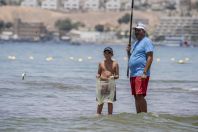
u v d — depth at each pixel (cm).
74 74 10000
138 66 4328
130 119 4194
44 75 9375
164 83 8231
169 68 13588
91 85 7412
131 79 4366
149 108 5222
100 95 4541
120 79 8644
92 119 4241
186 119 4459
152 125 4034
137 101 4372
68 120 4197
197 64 16475
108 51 4519
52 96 5938
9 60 15975
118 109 5069
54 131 3762
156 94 6462
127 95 6262
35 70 11012
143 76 4306
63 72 10594
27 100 5528
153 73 11162
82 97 5944
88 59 18800
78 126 3941
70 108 5050
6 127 3853
